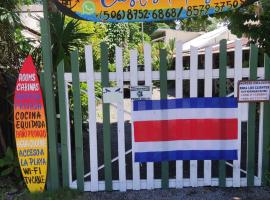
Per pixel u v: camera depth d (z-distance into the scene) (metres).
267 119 4.37
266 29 5.47
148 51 4.25
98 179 4.61
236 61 4.28
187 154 4.44
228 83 4.99
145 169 5.23
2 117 5.01
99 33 17.36
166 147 4.43
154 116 4.38
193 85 4.33
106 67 4.27
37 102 4.26
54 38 5.61
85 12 4.35
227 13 5.45
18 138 4.31
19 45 5.58
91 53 4.25
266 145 4.41
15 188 4.56
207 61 4.27
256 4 5.40
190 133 4.41
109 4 4.35
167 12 4.37
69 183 4.47
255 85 4.29
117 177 4.85
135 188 4.50
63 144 4.40
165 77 4.31
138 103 4.34
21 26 5.82
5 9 5.29
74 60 4.26
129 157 5.84
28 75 4.23
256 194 4.29
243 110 4.37
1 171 4.86
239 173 4.46
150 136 4.41
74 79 4.29
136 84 4.30
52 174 4.42
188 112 4.38
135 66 4.27
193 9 4.36
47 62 4.24
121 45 22.38
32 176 4.37
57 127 4.58
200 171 5.02
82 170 4.46
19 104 4.27
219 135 4.39
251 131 4.41
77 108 4.35
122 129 4.39
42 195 4.29
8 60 5.41
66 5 4.32
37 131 4.31
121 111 4.36
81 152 4.43
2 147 5.00
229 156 4.43
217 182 4.50
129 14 4.37
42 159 4.35
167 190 4.45
